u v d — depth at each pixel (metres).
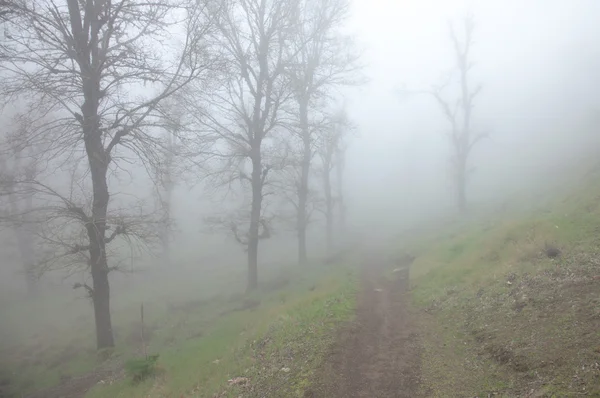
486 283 9.46
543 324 6.27
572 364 4.82
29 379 10.82
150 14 10.70
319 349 7.33
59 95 10.55
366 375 6.21
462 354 6.44
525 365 5.24
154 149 12.27
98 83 11.36
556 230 10.45
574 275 7.75
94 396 8.16
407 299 10.94
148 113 11.66
